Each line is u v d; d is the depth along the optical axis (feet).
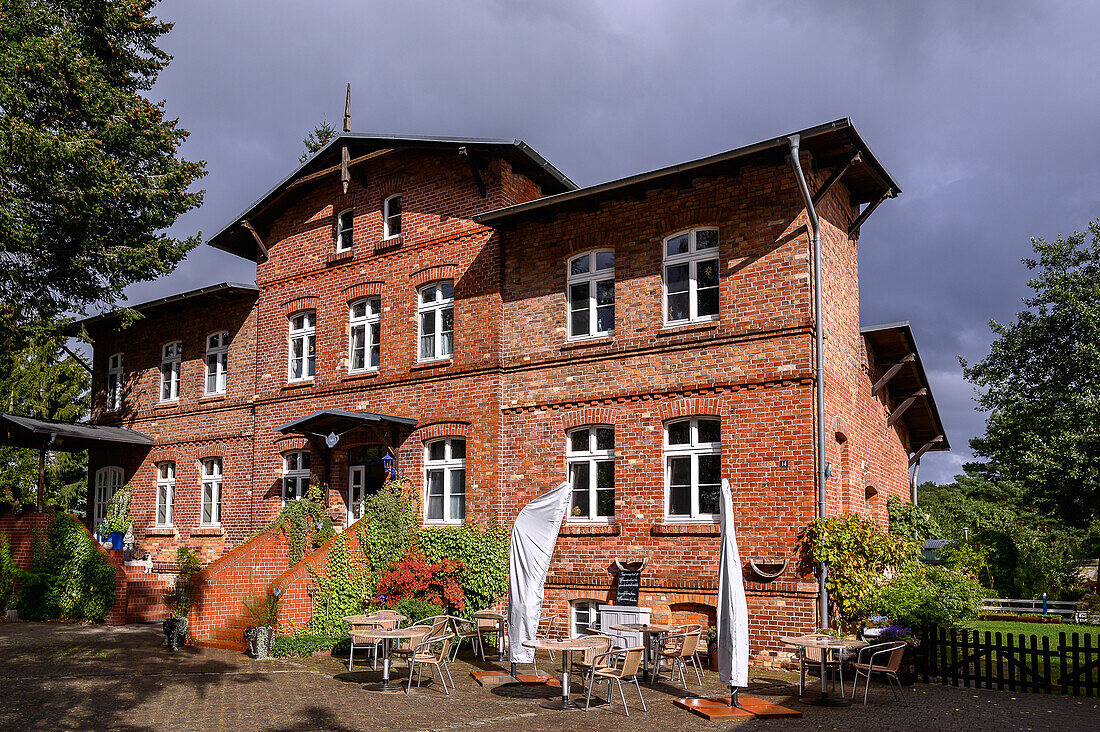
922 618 44.50
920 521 58.80
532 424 57.41
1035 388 94.27
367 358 67.26
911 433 76.54
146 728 32.60
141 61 70.33
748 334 49.42
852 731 32.48
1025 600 86.12
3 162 56.08
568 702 37.83
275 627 51.70
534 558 44.06
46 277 65.46
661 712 36.42
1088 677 39.14
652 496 51.67
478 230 61.52
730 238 50.78
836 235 54.19
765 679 43.55
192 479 78.07
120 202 65.21
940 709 36.24
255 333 75.72
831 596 46.14
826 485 48.44
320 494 63.93
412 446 62.64
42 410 106.32
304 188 72.02
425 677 44.34
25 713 34.47
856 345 57.98
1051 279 93.56
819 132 45.65
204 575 55.06
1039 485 87.81
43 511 70.74
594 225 56.39
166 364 84.07
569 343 56.34
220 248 78.79
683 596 49.57
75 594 65.87
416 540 58.90
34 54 58.65
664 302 53.26
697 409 50.75
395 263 65.98
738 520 48.55
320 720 34.30
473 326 60.90
